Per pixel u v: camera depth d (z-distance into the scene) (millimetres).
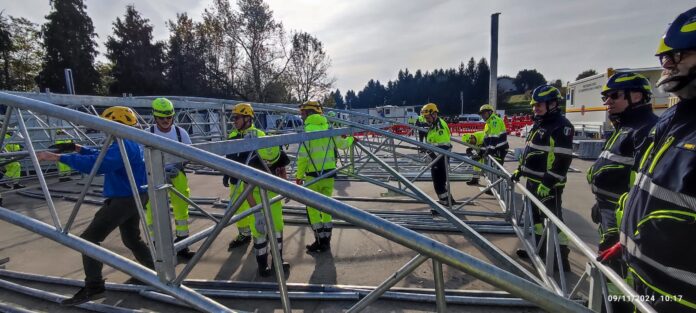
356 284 3230
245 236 4172
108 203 2713
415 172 9219
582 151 11242
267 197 1467
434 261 1231
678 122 1256
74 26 32469
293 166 7980
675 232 1167
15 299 3021
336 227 4824
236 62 30703
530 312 2736
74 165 2350
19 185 7902
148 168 1602
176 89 31656
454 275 3338
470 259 1188
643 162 1430
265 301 2955
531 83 89562
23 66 34062
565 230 2398
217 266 3637
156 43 34250
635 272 1373
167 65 33094
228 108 9242
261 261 3316
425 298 2881
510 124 23844
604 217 2490
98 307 2809
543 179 3271
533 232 3529
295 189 1357
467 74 85625
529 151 3623
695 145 1125
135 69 31781
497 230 4523
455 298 2865
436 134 5871
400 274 1305
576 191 6945
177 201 3787
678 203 1161
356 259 3779
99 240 2723
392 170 3668
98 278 2812
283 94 32375
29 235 4727
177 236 3857
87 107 5887
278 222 3486
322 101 36094
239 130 3758
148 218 3469
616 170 2404
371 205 6098
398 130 21938
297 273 3473
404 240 1225
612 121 2604
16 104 1878
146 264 3084
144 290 3018
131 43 32719
